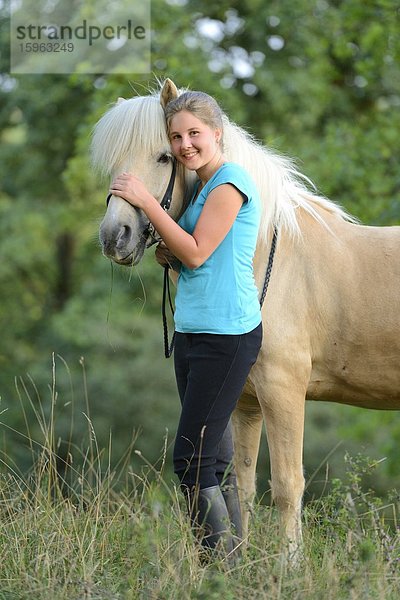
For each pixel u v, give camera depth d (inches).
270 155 289.6
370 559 221.1
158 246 259.0
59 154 1143.0
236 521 269.7
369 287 277.0
